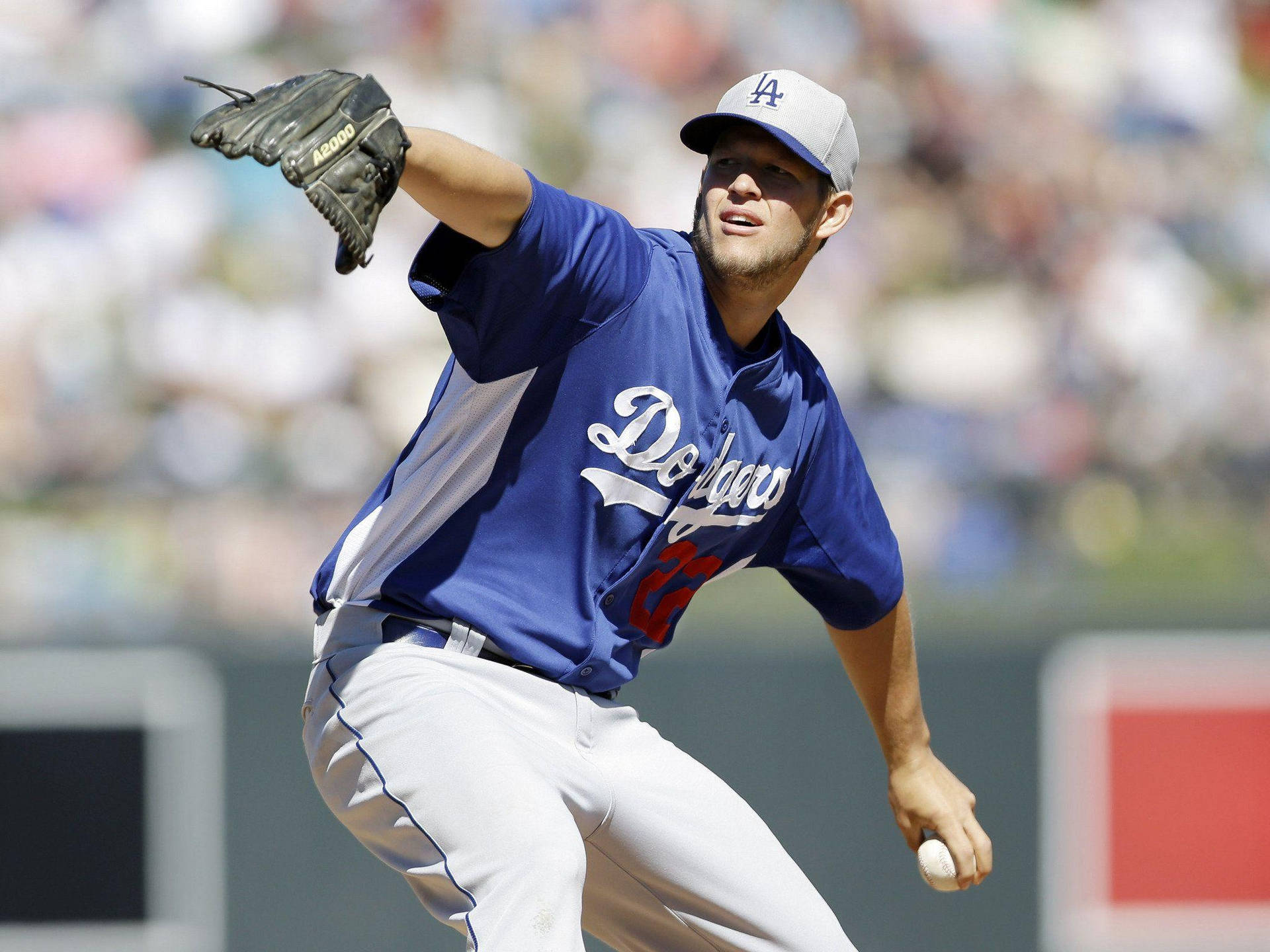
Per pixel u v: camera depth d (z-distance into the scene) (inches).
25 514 867.4
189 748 701.3
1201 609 772.0
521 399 338.0
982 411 1037.8
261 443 951.6
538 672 349.7
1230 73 1275.8
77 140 1077.1
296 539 893.2
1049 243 1157.7
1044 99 1226.0
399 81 1163.9
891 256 1128.2
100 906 690.8
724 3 1226.0
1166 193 1200.8
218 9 1157.7
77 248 1028.5
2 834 684.7
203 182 1061.1
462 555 345.7
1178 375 1080.8
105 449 930.1
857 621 417.1
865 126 1196.5
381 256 1036.5
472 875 307.3
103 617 793.6
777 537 400.8
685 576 381.1
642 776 362.6
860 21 1238.3
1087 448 1032.8
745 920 365.4
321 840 708.7
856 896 743.1
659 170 1154.0
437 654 340.5
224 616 838.5
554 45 1198.9
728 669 743.1
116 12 1146.0
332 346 1003.9
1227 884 763.4
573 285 325.7
